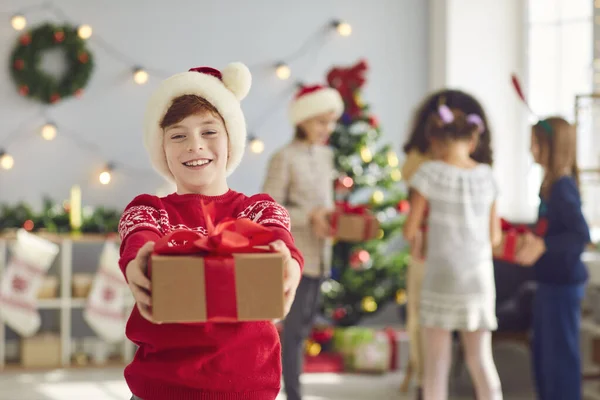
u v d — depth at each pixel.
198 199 1.74
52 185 6.43
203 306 1.40
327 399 5.10
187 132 1.74
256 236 1.49
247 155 6.72
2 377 5.63
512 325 5.22
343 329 6.04
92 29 6.48
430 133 3.83
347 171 6.09
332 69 6.07
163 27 6.62
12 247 5.87
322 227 4.26
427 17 7.05
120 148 6.54
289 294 1.49
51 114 6.42
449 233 3.69
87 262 6.49
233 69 1.81
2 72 6.33
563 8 6.59
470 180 3.74
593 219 6.07
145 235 1.58
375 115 6.70
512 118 6.79
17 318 5.71
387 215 6.55
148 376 1.64
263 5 6.79
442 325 3.65
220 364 1.62
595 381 4.98
